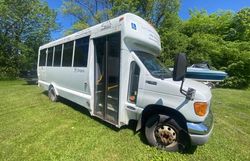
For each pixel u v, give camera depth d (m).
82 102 6.00
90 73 5.47
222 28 21.94
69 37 6.77
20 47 21.50
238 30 20.88
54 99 8.27
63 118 5.97
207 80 7.68
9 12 20.52
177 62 3.36
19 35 22.27
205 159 3.81
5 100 8.70
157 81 4.02
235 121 6.29
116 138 4.55
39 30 23.12
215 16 23.17
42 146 4.09
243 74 19.14
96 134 4.75
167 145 4.02
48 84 8.73
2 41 21.34
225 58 19.94
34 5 22.41
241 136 5.03
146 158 3.76
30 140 4.36
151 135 4.18
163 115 3.99
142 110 4.26
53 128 5.11
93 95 5.50
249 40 20.44
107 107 5.05
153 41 5.28
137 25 4.72
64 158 3.66
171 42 20.12
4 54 21.64
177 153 3.92
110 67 4.89
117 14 22.39
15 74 21.78
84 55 5.81
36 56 23.58
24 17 22.00
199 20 22.67
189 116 3.63
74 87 6.48
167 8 22.66
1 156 3.67
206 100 3.60
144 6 23.20
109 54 4.88
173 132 3.93
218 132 5.25
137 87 4.43
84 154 3.82
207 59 19.22
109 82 4.95
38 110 6.91
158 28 21.84
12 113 6.49
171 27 22.19
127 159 3.71
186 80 4.29
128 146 4.18
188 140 3.85
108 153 3.89
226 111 7.62
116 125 4.73
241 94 12.77
